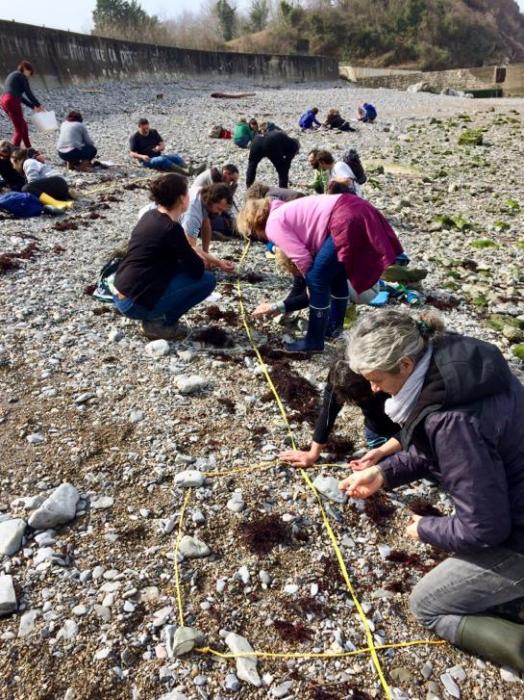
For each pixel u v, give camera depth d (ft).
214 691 8.80
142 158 44.42
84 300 20.51
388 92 123.85
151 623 9.70
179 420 14.52
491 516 7.75
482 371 7.66
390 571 10.93
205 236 22.29
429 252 28.86
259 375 16.61
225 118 74.79
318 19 226.58
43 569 10.50
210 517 11.81
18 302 19.94
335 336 18.72
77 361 16.74
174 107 82.23
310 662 9.29
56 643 9.32
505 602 8.87
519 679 9.04
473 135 60.54
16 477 12.46
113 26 200.23
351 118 79.25
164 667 9.07
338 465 13.26
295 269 16.66
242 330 19.07
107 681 8.84
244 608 10.07
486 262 27.81
